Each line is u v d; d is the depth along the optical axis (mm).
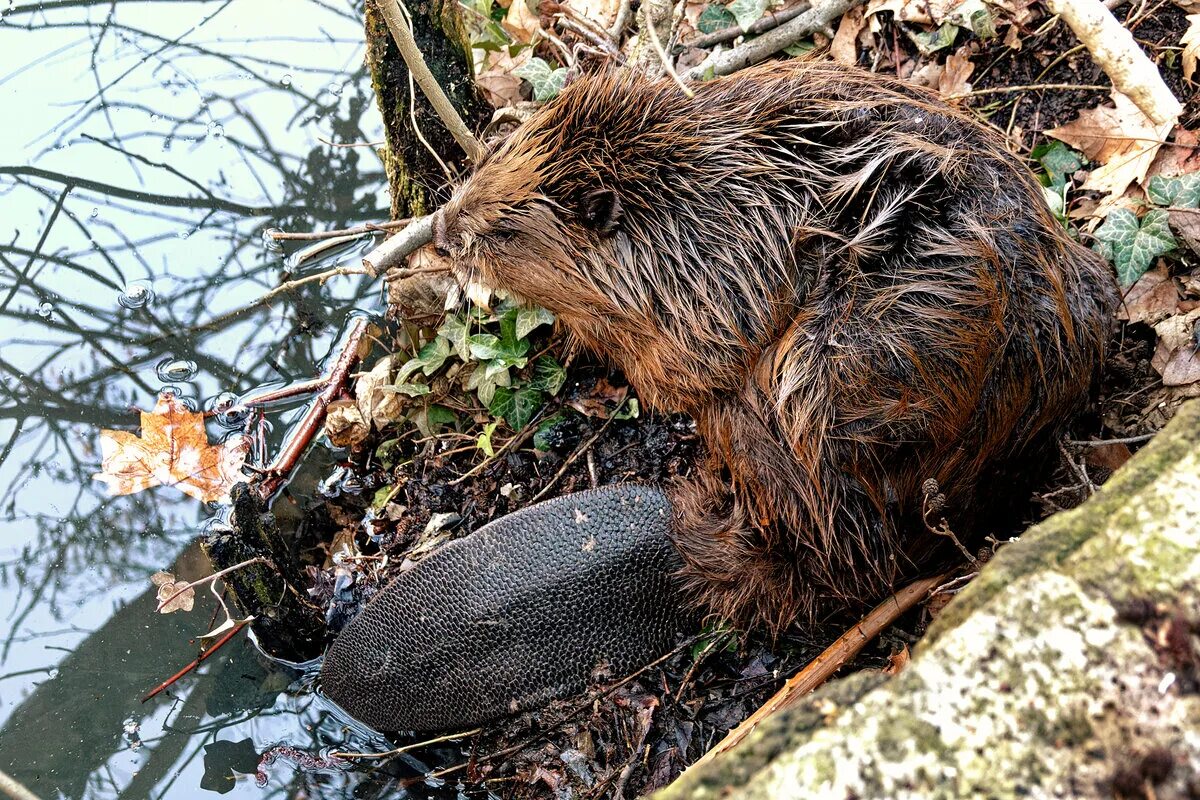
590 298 839
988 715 403
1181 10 968
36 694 936
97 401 1073
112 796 897
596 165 813
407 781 882
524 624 821
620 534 822
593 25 1042
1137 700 399
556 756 849
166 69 1278
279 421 1064
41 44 1300
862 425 753
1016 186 776
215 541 900
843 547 792
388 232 1080
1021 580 435
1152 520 442
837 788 394
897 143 775
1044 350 753
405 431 1029
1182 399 853
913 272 749
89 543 1003
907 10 1025
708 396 830
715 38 1070
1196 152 917
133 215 1179
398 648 836
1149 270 907
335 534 1000
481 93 1040
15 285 1133
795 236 784
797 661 864
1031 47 1010
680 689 853
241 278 1143
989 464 779
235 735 926
